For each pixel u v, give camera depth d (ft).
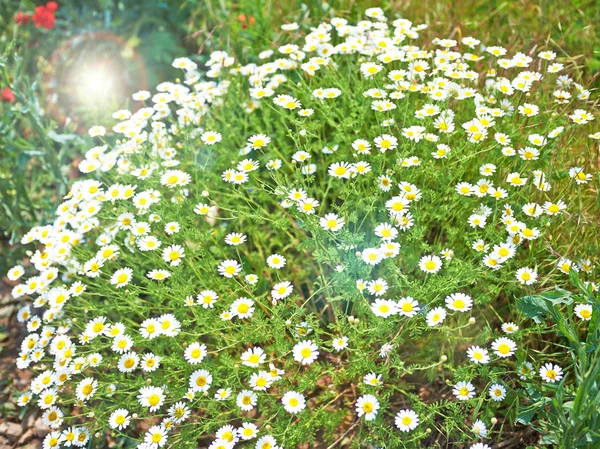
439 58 2.84
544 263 2.33
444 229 2.62
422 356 2.36
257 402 2.22
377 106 2.60
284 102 2.67
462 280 2.14
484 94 2.92
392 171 2.43
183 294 2.29
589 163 2.55
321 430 2.30
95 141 3.41
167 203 2.55
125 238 2.57
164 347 2.40
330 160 2.88
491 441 2.14
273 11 3.57
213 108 3.09
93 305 2.45
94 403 2.53
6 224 3.07
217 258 2.72
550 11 3.39
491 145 2.63
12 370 2.70
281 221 2.39
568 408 1.88
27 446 2.46
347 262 2.26
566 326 1.99
